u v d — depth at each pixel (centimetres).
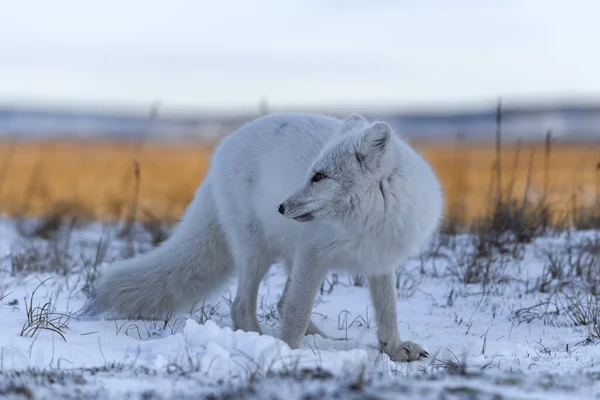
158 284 787
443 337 752
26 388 459
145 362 569
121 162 3366
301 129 721
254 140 745
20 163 3434
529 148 3241
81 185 2545
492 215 1184
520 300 894
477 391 467
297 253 682
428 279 995
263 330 771
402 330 780
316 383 484
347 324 814
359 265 678
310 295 673
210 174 798
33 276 966
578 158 2678
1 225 1463
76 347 615
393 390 462
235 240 759
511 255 1070
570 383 515
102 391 469
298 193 646
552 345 710
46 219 1422
